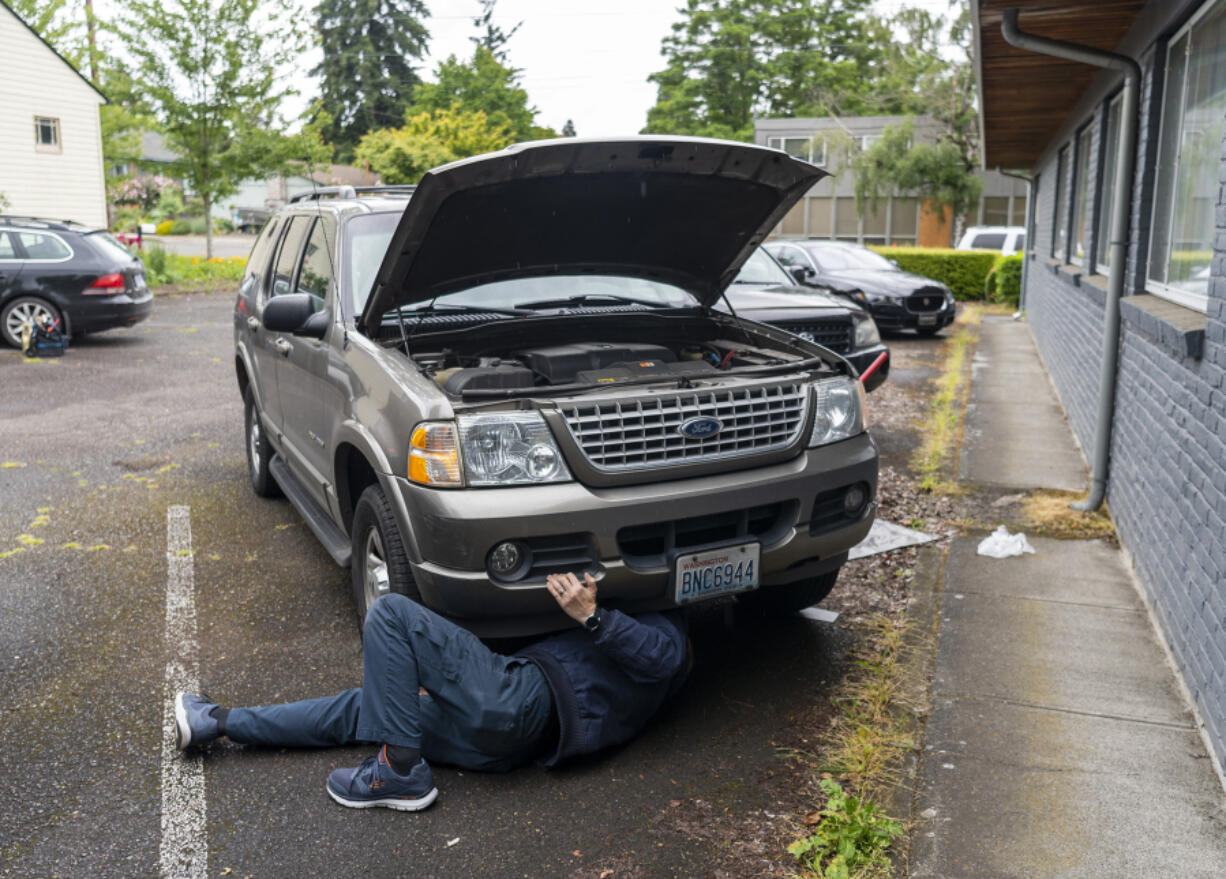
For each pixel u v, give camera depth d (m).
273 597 4.80
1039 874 2.73
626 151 3.81
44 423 8.72
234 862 2.82
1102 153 8.28
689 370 4.04
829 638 4.32
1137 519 5.04
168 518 6.04
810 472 3.69
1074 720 3.56
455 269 4.37
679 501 3.42
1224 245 3.70
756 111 56.22
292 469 5.38
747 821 3.01
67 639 4.32
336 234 4.62
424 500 3.32
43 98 24.78
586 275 4.81
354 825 3.00
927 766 3.27
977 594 4.75
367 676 3.07
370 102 66.31
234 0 24.91
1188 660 3.77
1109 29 6.46
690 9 56.03
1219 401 3.65
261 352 5.69
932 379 11.09
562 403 3.37
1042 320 13.02
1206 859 2.79
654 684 3.36
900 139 30.80
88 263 13.02
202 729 3.34
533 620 3.41
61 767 3.31
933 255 21.88
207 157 26.33
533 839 2.93
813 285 14.74
